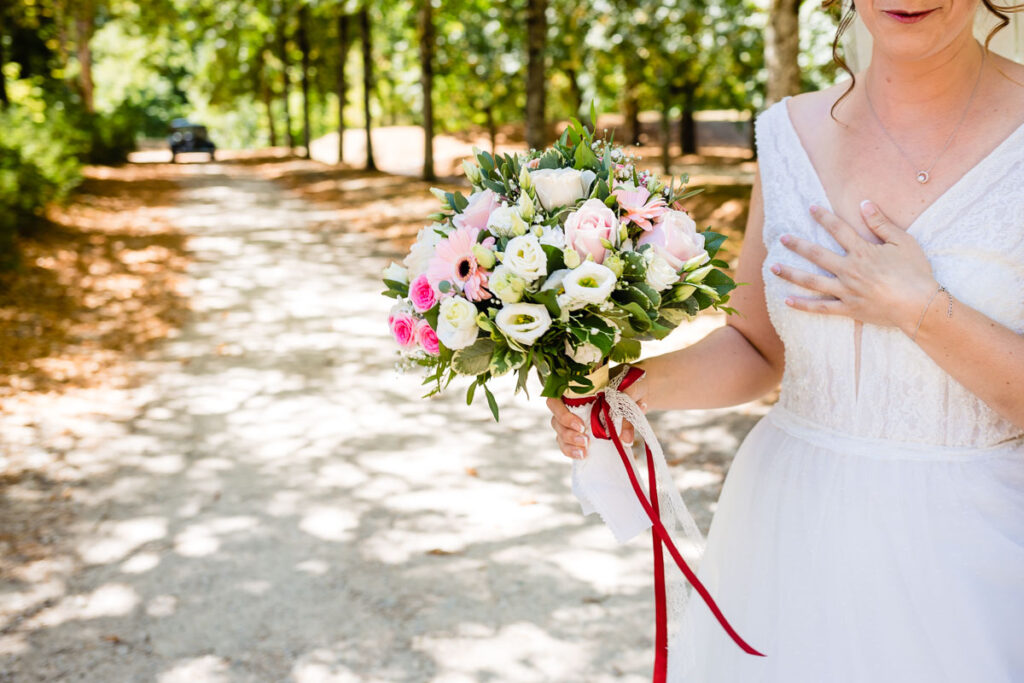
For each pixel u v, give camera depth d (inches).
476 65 767.1
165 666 126.3
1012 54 68.2
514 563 153.1
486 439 209.9
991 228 54.1
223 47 1348.4
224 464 196.1
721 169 904.3
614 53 648.4
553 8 639.1
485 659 127.0
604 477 65.0
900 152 58.1
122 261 426.9
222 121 2322.8
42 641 132.2
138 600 143.0
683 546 151.1
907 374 56.8
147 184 866.1
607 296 56.6
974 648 54.2
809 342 60.4
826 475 60.4
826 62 439.2
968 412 56.5
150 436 212.1
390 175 895.7
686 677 68.7
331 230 548.7
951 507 56.2
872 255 55.9
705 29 619.8
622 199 60.1
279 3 1115.9
